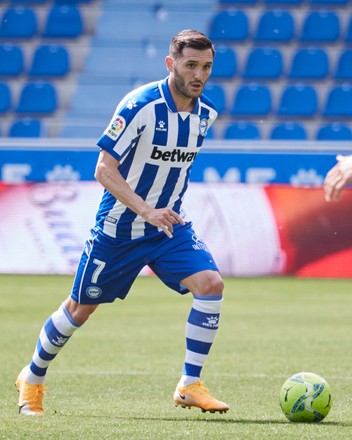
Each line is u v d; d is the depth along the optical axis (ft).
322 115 245.86
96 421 57.41
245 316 136.67
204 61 60.03
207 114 63.52
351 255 190.60
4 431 52.31
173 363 93.25
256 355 99.45
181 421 58.03
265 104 248.11
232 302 153.58
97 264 62.80
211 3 267.39
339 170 52.24
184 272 62.08
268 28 262.26
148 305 152.66
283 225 191.31
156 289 178.40
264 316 136.56
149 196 63.41
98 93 254.68
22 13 269.85
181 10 267.39
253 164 192.44
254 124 240.12
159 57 260.01
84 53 261.24
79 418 59.47
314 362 93.97
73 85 255.70
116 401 69.97
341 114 245.45
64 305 63.93
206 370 88.84
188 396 61.77
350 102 246.27
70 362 93.71
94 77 257.34
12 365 90.63
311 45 259.19
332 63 254.68
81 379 82.33
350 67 253.65
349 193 190.29
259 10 264.93
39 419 58.54
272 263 192.03
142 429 53.52
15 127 244.42
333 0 264.52
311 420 57.88
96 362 93.86
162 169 62.59
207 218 192.03
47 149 196.24
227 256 192.13
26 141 196.85
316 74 253.44
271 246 191.62
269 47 259.60
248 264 192.13
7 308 143.84
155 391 75.51
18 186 196.85
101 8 269.44
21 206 196.75
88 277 63.00
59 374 85.30
